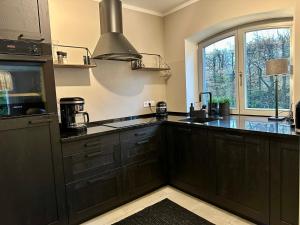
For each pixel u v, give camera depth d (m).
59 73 2.62
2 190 1.77
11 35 1.79
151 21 3.51
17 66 1.87
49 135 1.99
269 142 1.90
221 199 2.35
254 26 2.86
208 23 3.00
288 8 2.34
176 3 3.21
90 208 2.28
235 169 2.18
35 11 1.90
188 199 2.65
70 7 2.68
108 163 2.40
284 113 2.69
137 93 3.40
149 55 3.51
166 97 3.75
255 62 2.93
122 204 2.58
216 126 2.29
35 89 1.96
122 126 2.60
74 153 2.15
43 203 1.98
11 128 1.80
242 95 3.06
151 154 2.81
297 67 2.08
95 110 2.95
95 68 2.92
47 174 2.00
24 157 1.87
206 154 2.45
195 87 3.56
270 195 1.93
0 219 1.78
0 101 1.79
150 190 2.84
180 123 2.72
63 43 2.64
